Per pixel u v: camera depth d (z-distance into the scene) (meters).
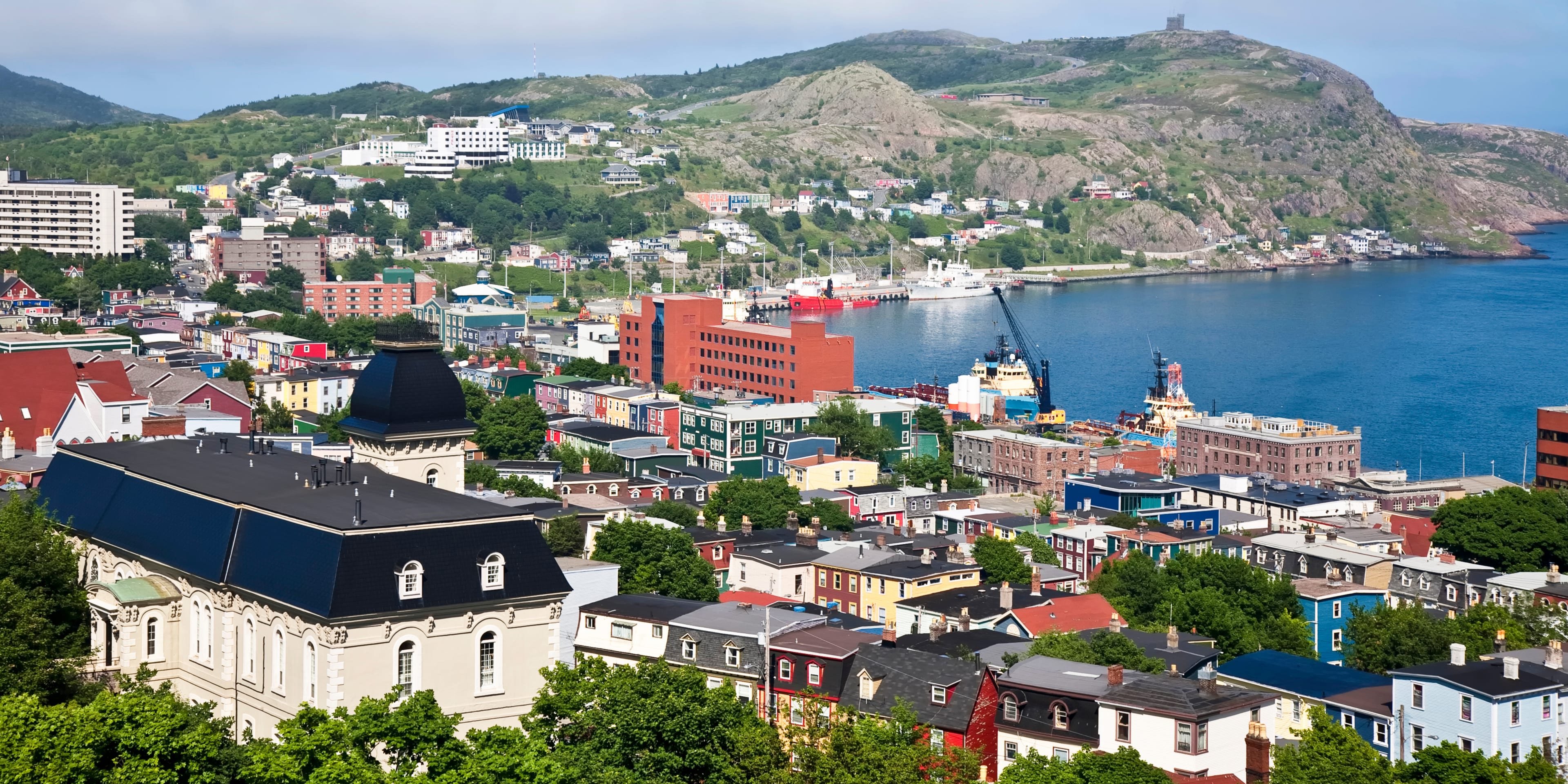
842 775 158.38
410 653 172.88
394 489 195.12
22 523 191.88
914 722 171.00
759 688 198.12
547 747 158.38
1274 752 180.12
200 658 187.00
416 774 150.25
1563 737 199.88
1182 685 181.25
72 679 179.12
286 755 143.62
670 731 163.25
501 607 177.88
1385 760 181.62
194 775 146.00
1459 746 188.25
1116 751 175.62
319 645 168.75
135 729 145.75
